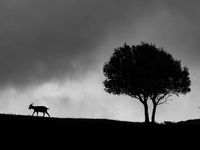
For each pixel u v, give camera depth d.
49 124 51.12
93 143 43.94
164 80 84.25
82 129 50.12
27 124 49.56
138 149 43.09
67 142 43.19
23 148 38.88
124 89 85.69
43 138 43.66
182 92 86.31
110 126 53.78
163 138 48.81
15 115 56.50
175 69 84.81
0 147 38.41
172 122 66.31
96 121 57.47
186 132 52.84
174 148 44.53
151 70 83.56
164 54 86.44
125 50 87.62
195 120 69.19
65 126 50.88
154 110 83.62
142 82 83.31
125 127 54.03
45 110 66.38
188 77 86.69
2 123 48.66
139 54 85.25
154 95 83.56
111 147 42.97
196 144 46.72
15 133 44.38
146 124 58.94
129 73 84.62
